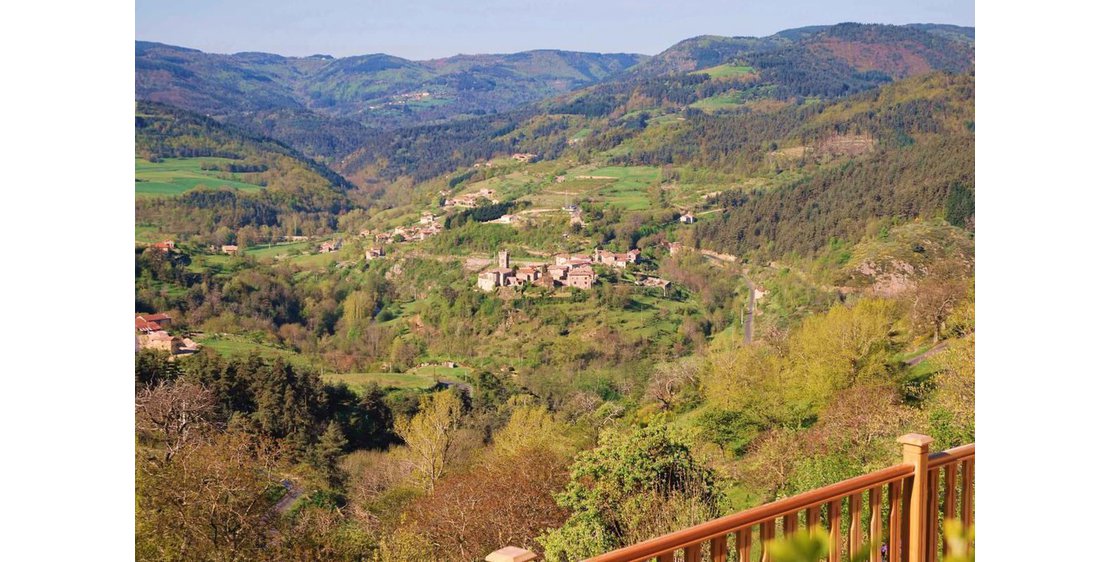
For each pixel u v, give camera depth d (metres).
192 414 27.70
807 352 33.84
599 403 37.94
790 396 32.19
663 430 15.58
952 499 3.33
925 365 31.36
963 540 2.56
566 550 14.91
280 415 31.50
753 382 33.59
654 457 15.30
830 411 26.55
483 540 23.53
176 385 29.22
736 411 31.22
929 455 3.14
